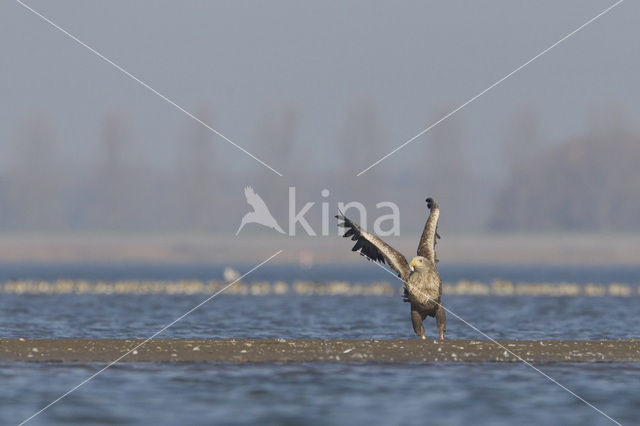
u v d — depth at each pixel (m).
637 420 42.06
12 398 44.75
